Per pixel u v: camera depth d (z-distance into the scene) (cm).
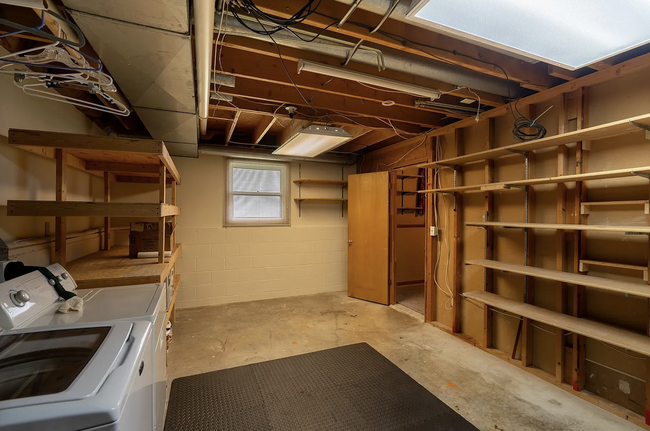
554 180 223
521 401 220
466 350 301
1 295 115
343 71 210
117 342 107
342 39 194
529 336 265
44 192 225
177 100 218
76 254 264
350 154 536
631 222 206
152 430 131
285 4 157
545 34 153
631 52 208
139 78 184
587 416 204
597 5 130
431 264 373
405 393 229
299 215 512
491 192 303
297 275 506
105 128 344
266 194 489
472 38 156
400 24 183
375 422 198
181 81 188
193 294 440
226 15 156
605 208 219
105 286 187
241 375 253
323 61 209
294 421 199
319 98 292
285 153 416
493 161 303
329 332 344
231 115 338
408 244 580
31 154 207
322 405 215
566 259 241
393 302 454
